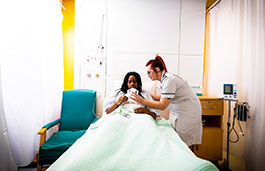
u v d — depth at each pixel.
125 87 1.75
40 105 1.62
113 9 2.14
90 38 2.14
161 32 2.19
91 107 1.83
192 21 2.22
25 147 1.43
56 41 1.92
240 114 1.50
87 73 2.16
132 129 1.04
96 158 0.65
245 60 1.63
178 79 1.29
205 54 2.32
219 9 2.04
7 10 1.31
